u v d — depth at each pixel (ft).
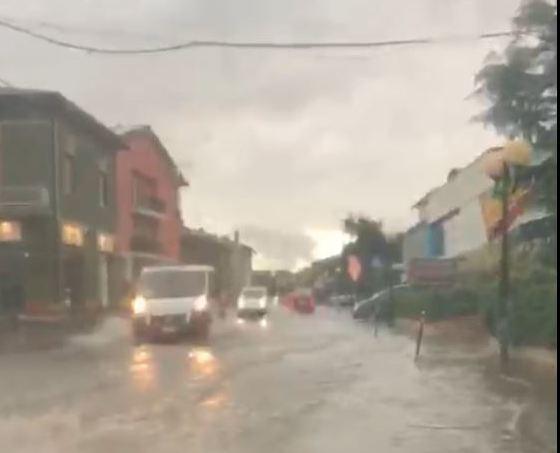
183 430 42.86
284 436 41.16
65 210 137.59
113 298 166.61
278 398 54.65
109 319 144.46
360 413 48.34
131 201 199.31
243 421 45.62
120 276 181.27
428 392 57.00
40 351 93.66
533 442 39.50
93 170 153.79
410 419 46.09
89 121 145.07
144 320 107.86
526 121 60.95
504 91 60.13
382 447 38.52
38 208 131.64
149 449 38.09
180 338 109.09
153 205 214.69
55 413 48.91
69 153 140.67
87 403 52.85
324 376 67.26
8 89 134.31
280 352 90.43
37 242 133.59
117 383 63.16
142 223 207.62
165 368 73.92
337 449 38.11
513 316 76.54
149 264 209.67
